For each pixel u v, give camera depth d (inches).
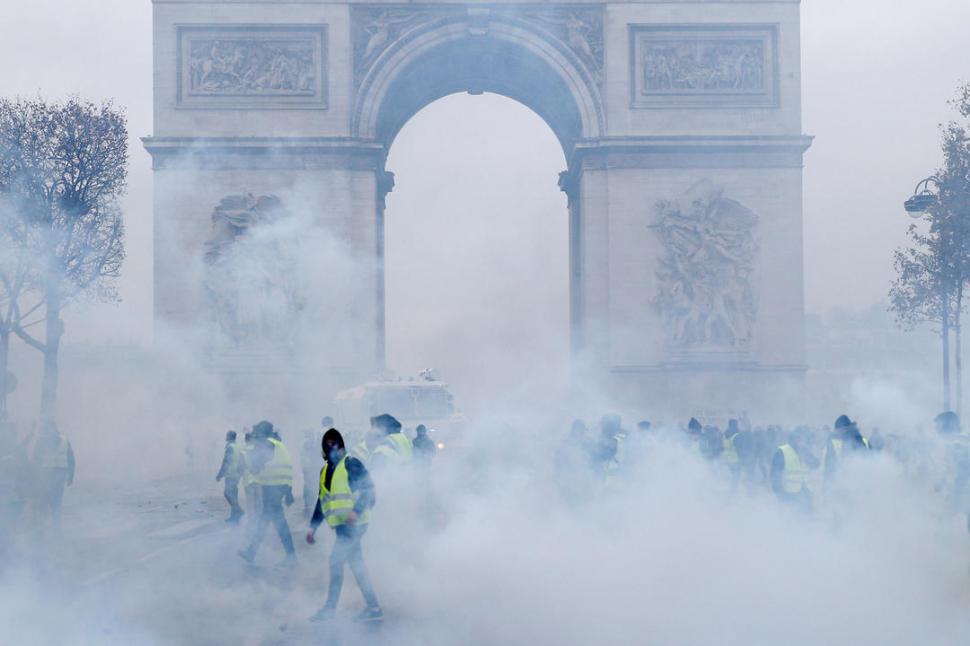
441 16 3479.3
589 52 3481.8
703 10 3457.2
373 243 3405.5
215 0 3420.3
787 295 3400.6
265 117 3417.8
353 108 3452.3
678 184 3425.2
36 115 2812.5
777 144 3408.0
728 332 3388.3
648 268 3415.4
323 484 1003.9
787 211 3410.4
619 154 3427.7
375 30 3479.3
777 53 3449.8
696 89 3452.3
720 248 3388.3
